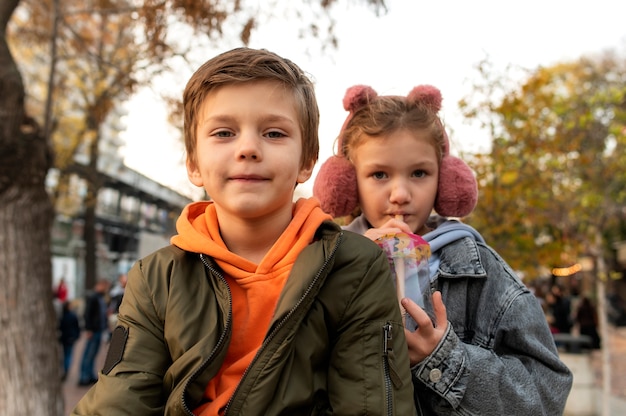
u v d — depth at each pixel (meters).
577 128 8.13
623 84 16.44
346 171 1.67
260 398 1.09
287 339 1.12
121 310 1.25
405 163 1.58
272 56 1.26
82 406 1.16
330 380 1.19
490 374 1.41
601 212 8.71
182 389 1.10
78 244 26.78
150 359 1.18
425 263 1.48
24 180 4.44
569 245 7.88
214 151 1.19
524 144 7.11
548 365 1.51
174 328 1.17
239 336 1.20
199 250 1.23
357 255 1.25
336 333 1.21
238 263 1.23
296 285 1.15
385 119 1.58
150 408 1.14
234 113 1.18
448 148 1.74
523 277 7.13
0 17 4.53
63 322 10.43
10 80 4.39
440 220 1.80
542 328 1.55
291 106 1.23
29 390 4.26
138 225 32.62
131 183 29.80
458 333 1.56
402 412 1.16
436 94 1.72
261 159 1.17
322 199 1.71
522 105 6.94
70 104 13.01
